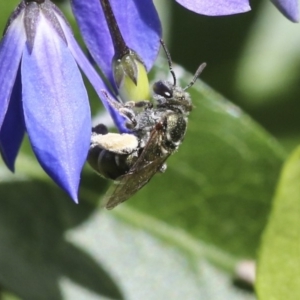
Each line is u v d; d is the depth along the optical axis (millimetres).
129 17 108
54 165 102
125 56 108
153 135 108
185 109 111
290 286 115
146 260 128
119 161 109
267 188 128
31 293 122
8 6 125
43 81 104
